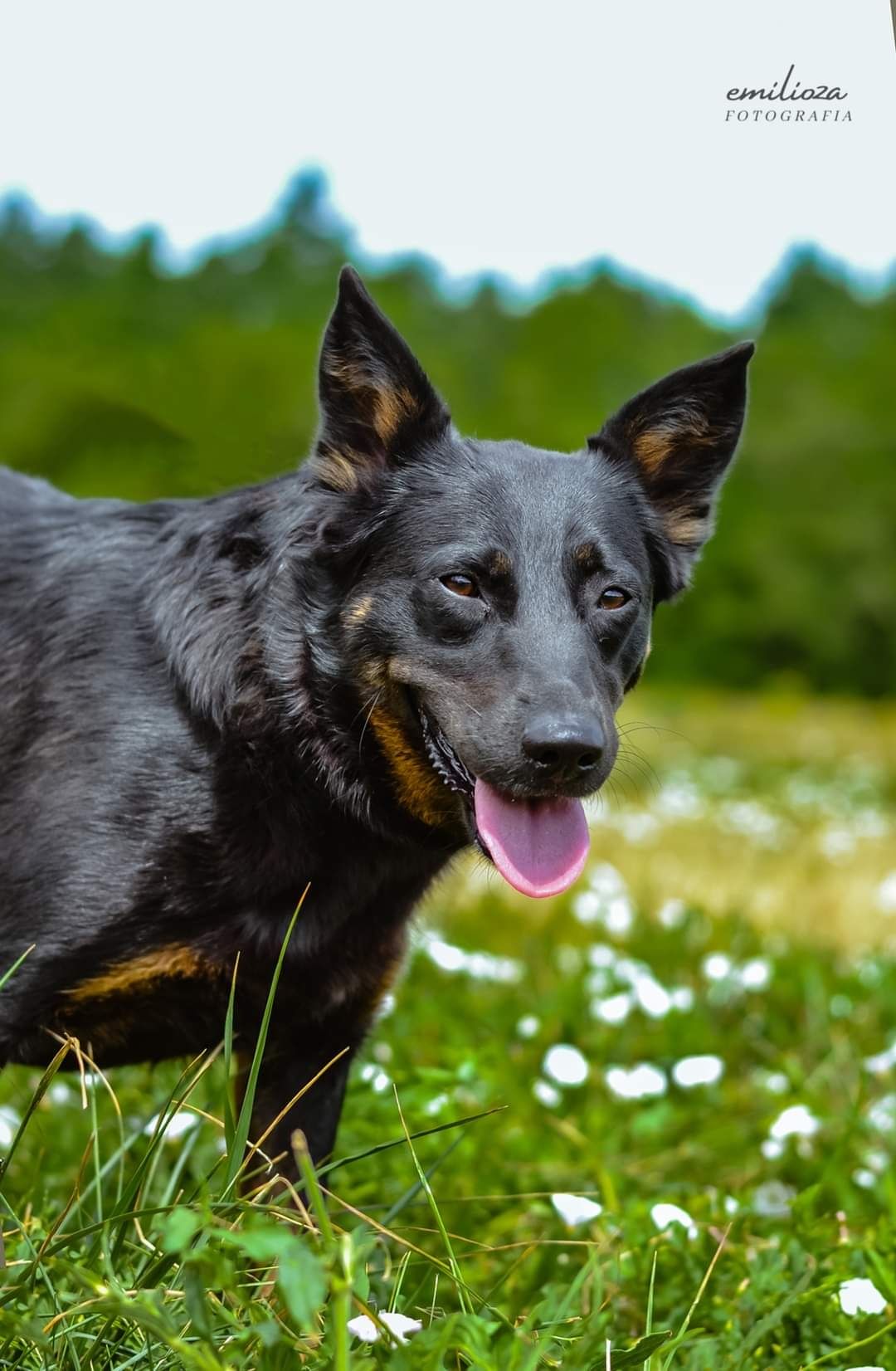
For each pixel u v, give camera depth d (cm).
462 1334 276
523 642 341
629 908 718
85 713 358
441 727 346
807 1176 462
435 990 600
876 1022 632
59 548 390
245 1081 385
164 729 353
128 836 347
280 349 2531
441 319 4916
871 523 4525
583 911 730
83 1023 356
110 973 347
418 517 357
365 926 371
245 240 4844
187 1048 373
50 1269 296
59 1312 278
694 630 4466
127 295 4131
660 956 695
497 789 338
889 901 857
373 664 357
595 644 356
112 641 366
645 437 402
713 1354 318
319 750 354
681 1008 595
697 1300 326
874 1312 335
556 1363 286
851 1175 458
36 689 367
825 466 4581
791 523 4525
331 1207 373
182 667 355
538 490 365
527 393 4388
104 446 2022
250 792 350
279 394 2344
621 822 1116
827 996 652
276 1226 242
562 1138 486
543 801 346
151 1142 312
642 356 4744
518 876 331
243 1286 289
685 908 780
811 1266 364
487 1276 381
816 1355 336
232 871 349
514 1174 446
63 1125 454
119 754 352
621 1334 346
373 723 357
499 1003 604
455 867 422
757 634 4434
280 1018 368
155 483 1706
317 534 362
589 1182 453
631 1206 419
